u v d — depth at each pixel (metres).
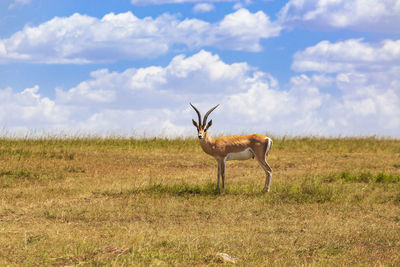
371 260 11.48
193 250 11.84
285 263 11.05
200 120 22.02
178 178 26.05
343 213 17.34
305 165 32.56
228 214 17.25
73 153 32.72
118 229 14.54
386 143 46.12
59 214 16.77
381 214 17.11
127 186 22.50
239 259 11.40
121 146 38.66
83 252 11.52
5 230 14.23
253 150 21.92
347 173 25.94
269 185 21.86
